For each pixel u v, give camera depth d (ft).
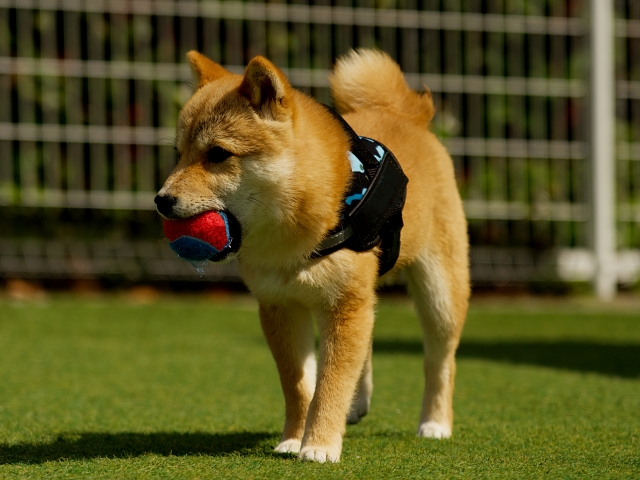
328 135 19.90
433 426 22.31
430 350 23.17
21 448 19.63
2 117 48.01
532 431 22.22
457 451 19.85
